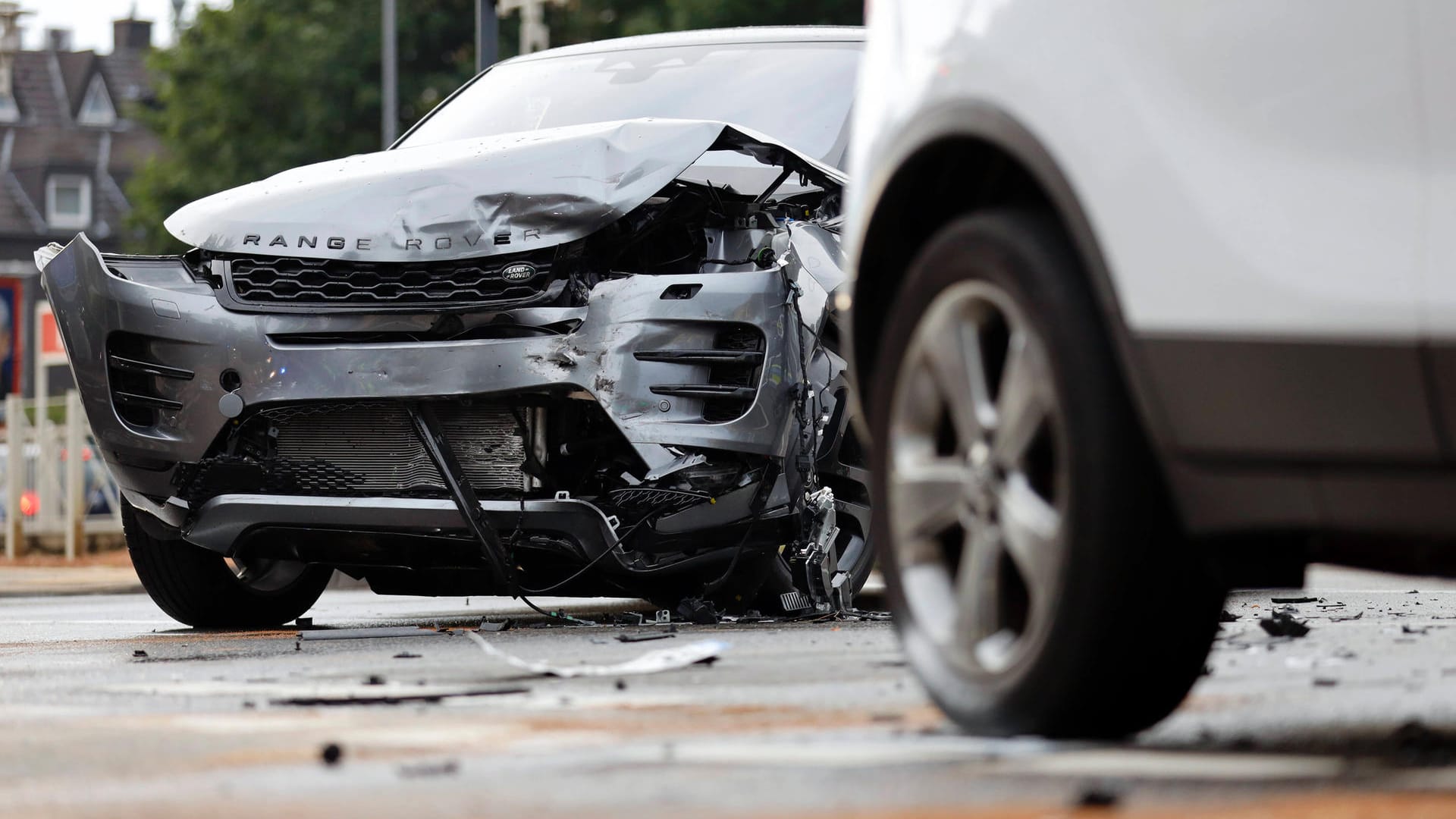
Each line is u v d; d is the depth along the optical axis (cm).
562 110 1088
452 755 408
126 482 873
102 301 861
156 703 537
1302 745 417
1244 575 411
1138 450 416
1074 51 430
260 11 5528
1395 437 371
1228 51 401
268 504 844
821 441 873
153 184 5562
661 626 845
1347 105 382
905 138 477
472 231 824
